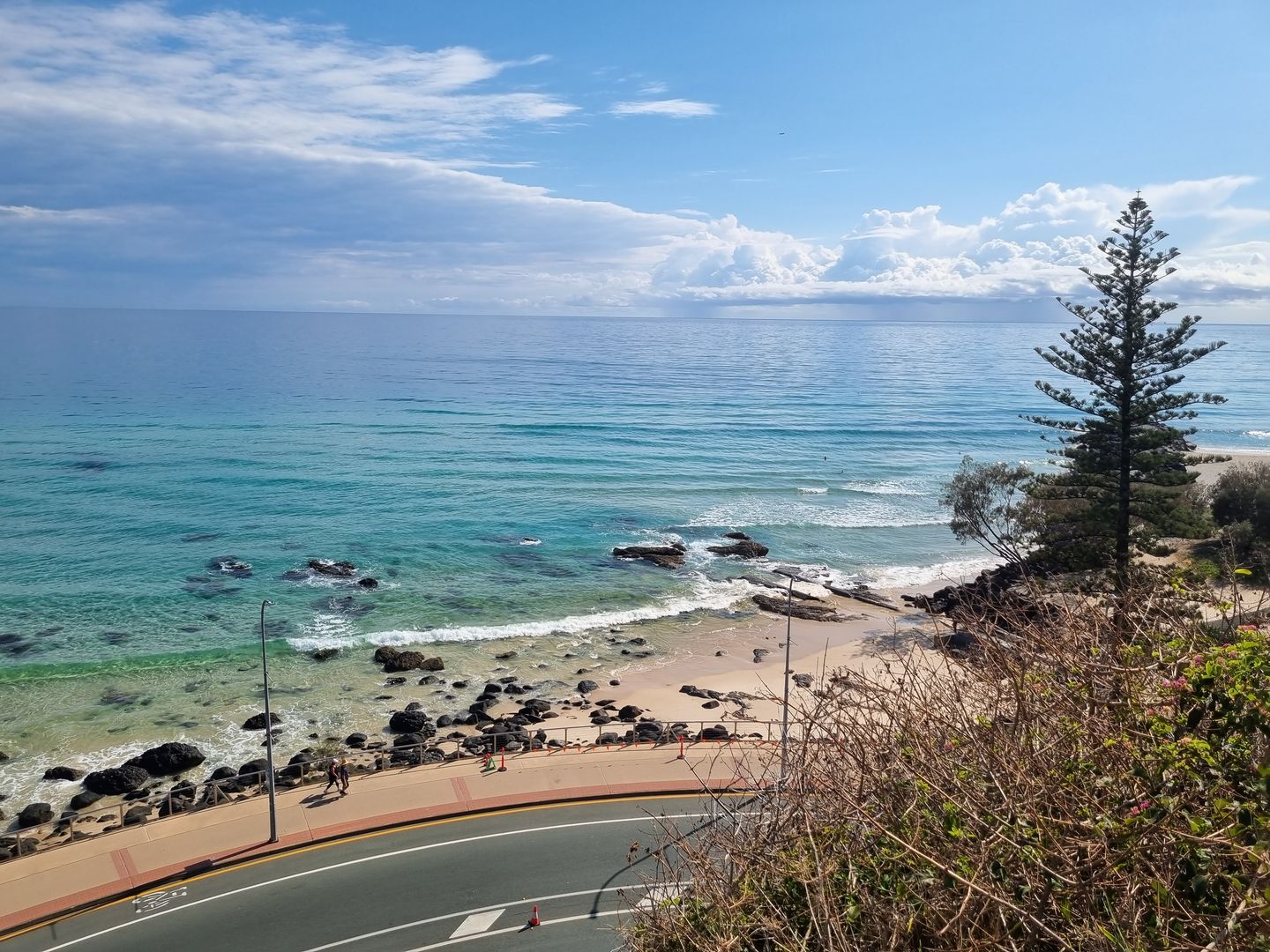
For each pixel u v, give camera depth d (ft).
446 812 84.48
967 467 204.95
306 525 218.59
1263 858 16.21
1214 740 21.21
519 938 65.57
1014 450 346.95
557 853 77.46
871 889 22.58
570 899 70.44
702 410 446.60
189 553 194.49
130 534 206.80
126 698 125.08
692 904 27.35
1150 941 17.58
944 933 19.12
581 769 94.02
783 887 24.25
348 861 76.43
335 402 440.04
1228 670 21.79
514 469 290.56
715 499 258.98
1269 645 22.07
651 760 96.27
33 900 70.79
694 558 202.28
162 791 99.09
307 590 173.78
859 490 273.75
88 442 313.53
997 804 21.72
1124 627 26.99
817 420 415.03
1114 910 18.81
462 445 330.75
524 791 88.99
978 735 23.72
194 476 266.57
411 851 78.18
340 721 118.93
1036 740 23.17
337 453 308.19
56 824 89.81
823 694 29.27
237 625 154.40
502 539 212.43
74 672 133.28
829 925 19.75
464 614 163.84
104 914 69.46
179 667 135.85
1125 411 116.06
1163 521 113.91
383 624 157.07
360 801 86.69
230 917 68.74
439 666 137.80
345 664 139.03
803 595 175.73
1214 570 31.32
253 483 260.42
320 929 67.05
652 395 512.22
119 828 82.12
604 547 208.23
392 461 297.74
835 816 24.22
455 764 94.99
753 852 25.21
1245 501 171.53
